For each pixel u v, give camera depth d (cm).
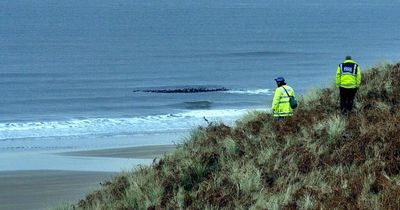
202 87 10875
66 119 7194
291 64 14725
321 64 14762
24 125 6556
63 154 4634
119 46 18888
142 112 7819
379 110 1927
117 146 5116
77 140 5528
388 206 1169
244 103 8769
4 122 6938
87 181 3441
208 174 1720
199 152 1886
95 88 10531
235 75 12769
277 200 1357
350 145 1575
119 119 7031
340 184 1384
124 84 11162
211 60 15488
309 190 1348
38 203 2877
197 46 19288
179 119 6969
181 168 1750
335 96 2306
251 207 1365
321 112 2081
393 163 1410
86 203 1977
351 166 1484
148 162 4050
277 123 2012
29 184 3381
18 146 5209
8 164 4150
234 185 1518
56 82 11262
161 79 12025
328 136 1692
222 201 1448
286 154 1656
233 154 1828
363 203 1215
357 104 2109
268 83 11600
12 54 15862
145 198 1650
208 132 2202
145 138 5594
